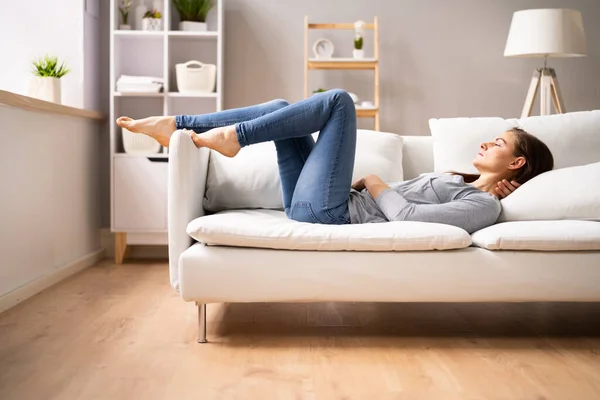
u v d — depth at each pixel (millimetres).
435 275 2082
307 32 4145
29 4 4008
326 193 2234
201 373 1824
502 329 2359
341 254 2080
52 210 3326
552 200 2289
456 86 4426
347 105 2234
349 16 4387
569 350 2078
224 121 2359
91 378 1776
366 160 2795
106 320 2459
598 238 2088
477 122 2824
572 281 2105
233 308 2703
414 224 2129
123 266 3869
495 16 4395
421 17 4395
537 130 2725
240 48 4383
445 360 1966
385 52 4414
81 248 3859
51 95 3584
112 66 4004
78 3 3994
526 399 1630
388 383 1750
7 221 2736
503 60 4414
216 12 4359
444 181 2371
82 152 3871
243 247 2104
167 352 2031
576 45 3828
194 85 4051
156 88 4012
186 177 2197
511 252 2102
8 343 2129
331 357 1990
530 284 2098
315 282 2076
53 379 1768
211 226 2068
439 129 2854
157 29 4098
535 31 3812
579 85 4434
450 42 4406
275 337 2223
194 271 2074
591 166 2373
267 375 1812
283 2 4375
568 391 1688
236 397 1638
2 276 2684
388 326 2398
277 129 2205
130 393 1661
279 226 2100
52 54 4012
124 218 3947
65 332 2275
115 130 4023
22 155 2906
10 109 2760
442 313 2629
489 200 2283
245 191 2719
